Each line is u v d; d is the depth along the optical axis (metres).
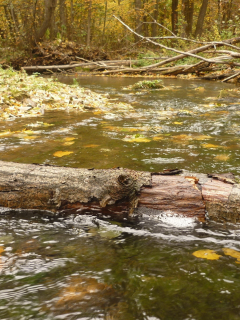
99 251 1.47
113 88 9.57
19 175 2.01
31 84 6.95
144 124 4.49
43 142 3.45
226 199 1.77
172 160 2.81
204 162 2.75
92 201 1.90
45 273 1.29
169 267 1.33
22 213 1.91
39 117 5.00
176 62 16.97
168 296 1.14
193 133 3.94
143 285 1.21
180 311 1.06
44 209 1.94
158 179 1.91
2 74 7.70
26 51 19.94
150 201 1.84
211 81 12.09
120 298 1.13
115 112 5.51
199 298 1.13
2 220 1.81
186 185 1.86
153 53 20.08
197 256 1.42
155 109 5.82
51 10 20.75
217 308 1.07
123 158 2.87
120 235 1.63
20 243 1.54
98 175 1.95
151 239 1.59
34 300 1.12
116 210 1.87
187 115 5.21
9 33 21.06
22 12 21.67
